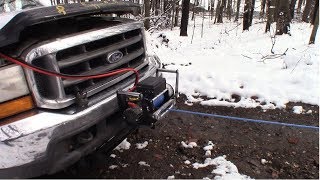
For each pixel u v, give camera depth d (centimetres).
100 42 291
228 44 1160
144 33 348
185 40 1380
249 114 463
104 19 343
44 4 373
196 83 563
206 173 327
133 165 340
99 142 275
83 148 263
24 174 234
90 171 314
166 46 1131
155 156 357
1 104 227
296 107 474
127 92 279
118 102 284
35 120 234
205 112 472
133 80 317
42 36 262
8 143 224
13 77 230
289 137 399
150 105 280
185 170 332
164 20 2002
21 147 226
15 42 232
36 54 236
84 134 262
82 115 253
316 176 325
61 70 256
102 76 278
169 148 374
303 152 368
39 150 230
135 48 341
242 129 419
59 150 246
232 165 338
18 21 227
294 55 667
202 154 362
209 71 609
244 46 1060
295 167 340
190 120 443
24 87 235
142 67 337
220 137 399
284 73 593
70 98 255
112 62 293
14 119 232
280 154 363
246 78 565
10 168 229
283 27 1320
